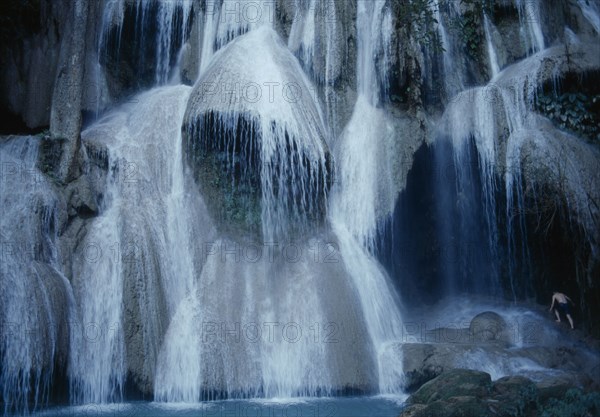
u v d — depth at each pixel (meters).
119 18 15.96
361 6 15.85
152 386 11.50
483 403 9.23
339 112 15.16
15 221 11.62
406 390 11.76
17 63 15.14
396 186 14.53
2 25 15.07
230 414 10.27
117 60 16.12
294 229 13.20
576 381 10.62
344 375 11.59
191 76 16.06
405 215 15.28
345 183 14.46
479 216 15.27
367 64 15.53
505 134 14.14
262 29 15.24
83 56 13.60
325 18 15.42
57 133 13.01
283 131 13.22
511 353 12.02
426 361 11.75
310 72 15.22
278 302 12.14
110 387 11.39
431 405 9.27
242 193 13.25
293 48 15.25
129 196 12.99
